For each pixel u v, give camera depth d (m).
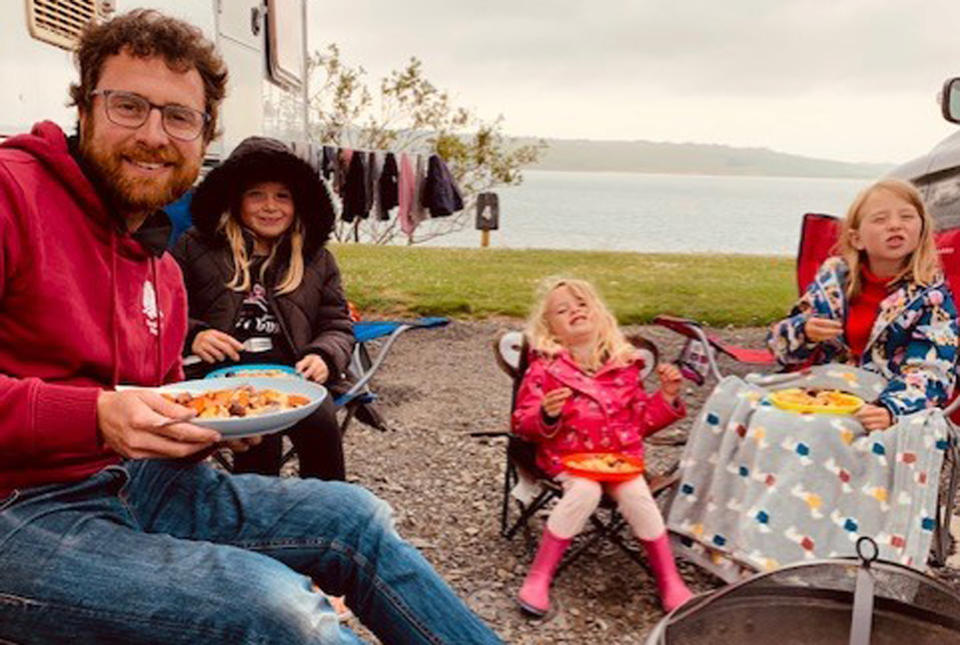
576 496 2.93
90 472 1.87
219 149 5.24
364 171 8.34
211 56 1.98
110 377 1.94
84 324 1.86
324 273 3.51
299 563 1.99
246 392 2.23
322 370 3.19
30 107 3.40
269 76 6.39
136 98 1.87
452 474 4.07
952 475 3.23
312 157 7.57
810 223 4.21
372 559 1.96
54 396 1.64
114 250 1.93
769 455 2.98
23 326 1.81
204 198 3.33
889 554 2.82
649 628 2.82
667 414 3.25
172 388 2.22
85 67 1.90
